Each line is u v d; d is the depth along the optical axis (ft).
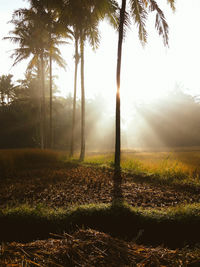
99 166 38.78
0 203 18.86
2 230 13.75
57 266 8.17
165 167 32.32
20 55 68.49
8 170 37.42
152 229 13.61
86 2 37.45
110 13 37.55
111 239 9.69
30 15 59.26
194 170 30.14
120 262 8.35
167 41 36.37
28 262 8.42
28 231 13.70
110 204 15.94
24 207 15.75
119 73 36.70
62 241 9.93
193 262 8.53
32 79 94.84
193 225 13.34
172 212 14.61
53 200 19.57
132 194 21.36
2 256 8.89
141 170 34.24
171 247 12.34
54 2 41.45
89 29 42.50
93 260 8.39
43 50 68.74
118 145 36.47
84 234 10.30
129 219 14.29
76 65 58.08
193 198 20.16
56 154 51.90
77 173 33.09
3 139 108.99
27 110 108.17
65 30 46.80
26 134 110.63
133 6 36.24
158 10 35.73
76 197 20.40
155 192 22.07
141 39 38.04
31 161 46.37
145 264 8.27
